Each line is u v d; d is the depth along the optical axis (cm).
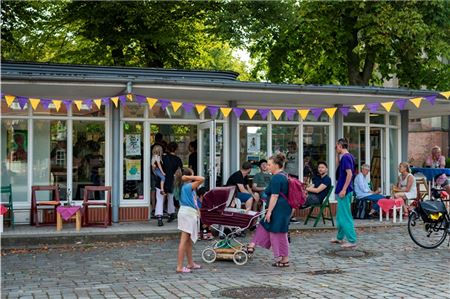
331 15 2227
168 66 2350
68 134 1350
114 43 2183
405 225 1376
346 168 1078
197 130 1466
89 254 1043
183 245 877
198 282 801
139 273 871
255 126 1477
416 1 2102
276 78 2489
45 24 2252
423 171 1702
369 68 2369
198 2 2217
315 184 1365
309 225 1350
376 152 1620
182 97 1388
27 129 1330
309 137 1522
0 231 1012
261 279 820
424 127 3222
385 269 892
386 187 1631
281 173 923
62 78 1164
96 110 1370
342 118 1544
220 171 1450
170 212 1353
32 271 888
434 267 908
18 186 1323
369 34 2108
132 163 1388
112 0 2028
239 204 1225
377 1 2120
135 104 1388
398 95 1397
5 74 1131
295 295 712
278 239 915
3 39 2175
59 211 1199
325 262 956
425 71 2308
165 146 1438
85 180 1360
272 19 2161
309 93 1330
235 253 944
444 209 1105
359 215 1470
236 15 2100
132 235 1196
